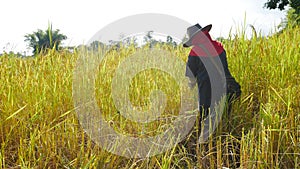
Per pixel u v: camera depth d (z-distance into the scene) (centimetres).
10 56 504
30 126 358
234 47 484
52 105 387
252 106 410
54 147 332
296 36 538
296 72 440
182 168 327
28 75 412
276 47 490
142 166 331
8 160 323
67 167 314
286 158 332
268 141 329
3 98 373
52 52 502
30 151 312
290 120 350
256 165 312
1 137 342
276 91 389
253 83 444
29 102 375
